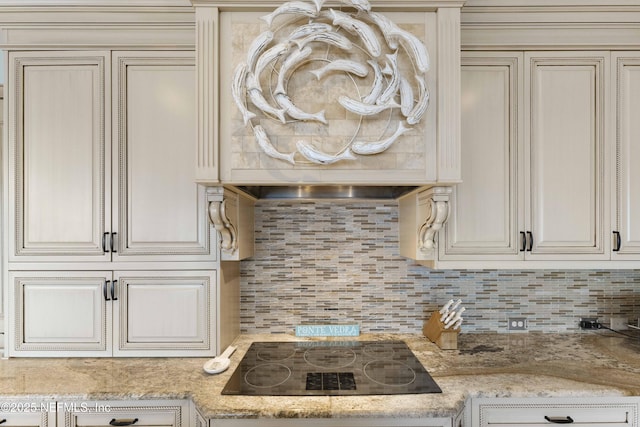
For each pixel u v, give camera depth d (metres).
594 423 1.47
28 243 1.80
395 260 2.18
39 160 1.80
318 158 1.54
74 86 1.80
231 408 1.31
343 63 1.56
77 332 1.79
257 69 1.55
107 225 1.79
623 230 1.84
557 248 1.84
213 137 1.58
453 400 1.36
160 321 1.79
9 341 1.79
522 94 1.84
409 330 2.18
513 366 1.66
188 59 1.80
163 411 1.46
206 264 1.80
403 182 1.60
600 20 1.80
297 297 2.18
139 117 1.80
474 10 1.79
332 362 1.74
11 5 1.74
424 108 1.55
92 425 1.46
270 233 2.18
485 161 1.84
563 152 1.84
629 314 2.17
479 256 1.84
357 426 1.32
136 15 1.77
